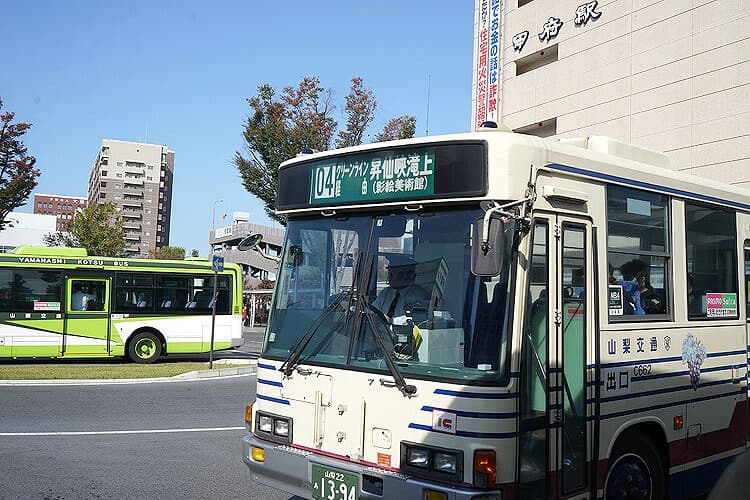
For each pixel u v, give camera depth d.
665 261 6.38
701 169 23.39
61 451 8.80
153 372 17.03
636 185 6.05
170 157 146.00
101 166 129.88
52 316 19.11
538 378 4.85
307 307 5.77
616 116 26.48
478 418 4.56
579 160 5.46
